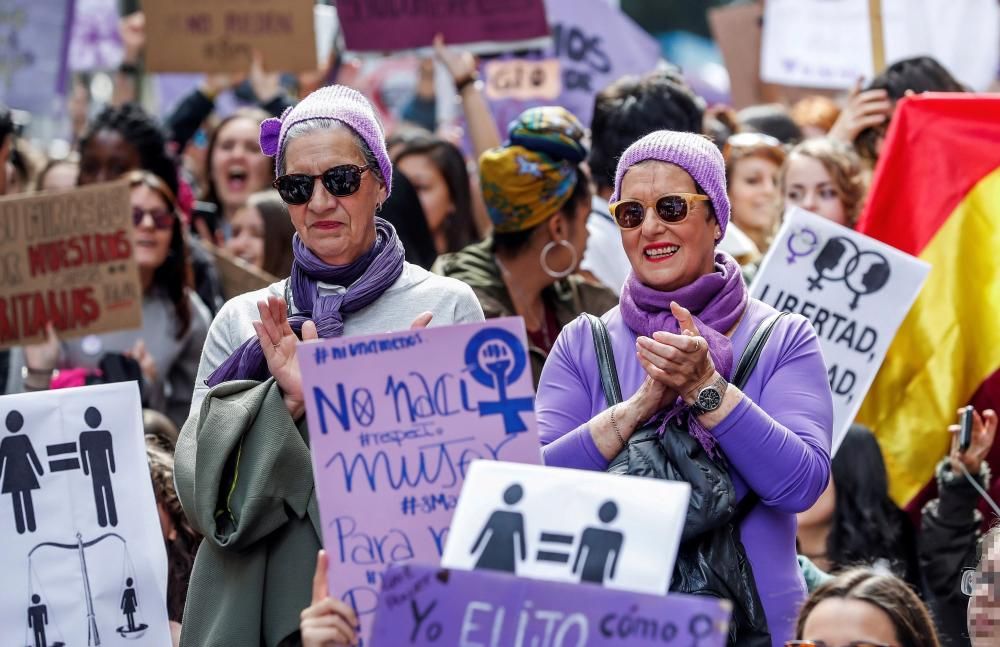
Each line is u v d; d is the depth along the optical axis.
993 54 19.03
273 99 20.39
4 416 10.16
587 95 20.59
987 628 9.09
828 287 12.10
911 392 12.76
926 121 13.09
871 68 19.39
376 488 8.47
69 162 18.27
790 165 14.42
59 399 10.26
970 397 12.66
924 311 12.82
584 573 7.43
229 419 9.13
